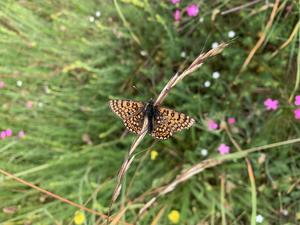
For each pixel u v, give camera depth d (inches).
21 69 6.8
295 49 6.2
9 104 7.0
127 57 7.1
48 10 7.2
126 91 6.9
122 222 5.5
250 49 6.4
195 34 6.7
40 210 6.1
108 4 6.8
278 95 6.3
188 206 6.2
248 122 6.3
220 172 6.2
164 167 6.6
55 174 6.6
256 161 6.0
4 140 6.7
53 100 6.9
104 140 6.9
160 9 6.8
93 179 6.5
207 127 6.2
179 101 6.6
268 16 6.3
